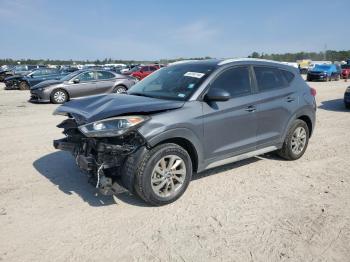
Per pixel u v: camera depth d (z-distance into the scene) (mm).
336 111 12070
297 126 6047
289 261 3281
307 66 48000
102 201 4477
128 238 3635
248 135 5227
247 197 4645
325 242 3594
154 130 4086
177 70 5340
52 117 10812
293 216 4129
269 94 5484
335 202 4523
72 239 3607
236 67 5172
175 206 4359
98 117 4023
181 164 4434
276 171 5648
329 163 6090
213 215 4137
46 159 6164
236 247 3492
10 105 14172
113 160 4125
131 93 5273
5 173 5441
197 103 4551
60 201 4465
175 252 3404
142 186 4129
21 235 3670
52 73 24406
